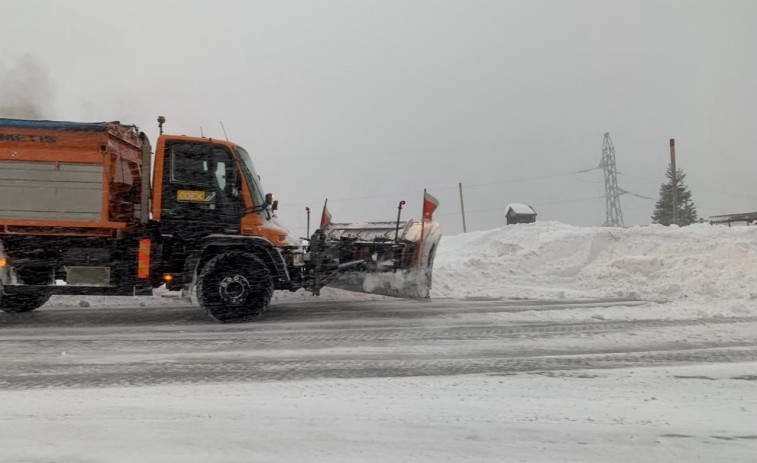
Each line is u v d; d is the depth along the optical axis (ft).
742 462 11.01
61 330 24.81
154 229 27.14
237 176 27.91
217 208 27.61
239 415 13.38
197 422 12.89
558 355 20.22
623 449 11.62
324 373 17.49
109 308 32.07
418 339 22.95
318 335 23.73
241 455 11.07
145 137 27.89
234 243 27.37
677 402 14.73
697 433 12.50
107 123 26.48
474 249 55.93
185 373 17.39
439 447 11.61
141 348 20.98
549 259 46.88
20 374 17.17
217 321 27.09
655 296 37.55
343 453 11.23
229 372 17.56
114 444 11.58
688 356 20.12
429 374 17.47
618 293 38.86
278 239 28.27
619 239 48.62
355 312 30.60
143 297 35.50
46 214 26.05
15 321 27.37
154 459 10.85
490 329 25.26
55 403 14.25
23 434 12.10
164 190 27.07
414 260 31.76
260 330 24.94
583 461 11.05
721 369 18.21
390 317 28.76
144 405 14.11
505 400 14.76
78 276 26.45
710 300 34.68
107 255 26.78
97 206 26.30
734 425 13.00
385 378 16.93
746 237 46.78
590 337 23.43
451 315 29.30
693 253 44.50
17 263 26.07
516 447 11.67
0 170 25.89
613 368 18.31
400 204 31.78
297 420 13.07
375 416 13.39
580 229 52.39
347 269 31.63
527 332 24.56
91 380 16.52
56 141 26.18
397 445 11.68
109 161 26.61
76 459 10.84
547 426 12.87
